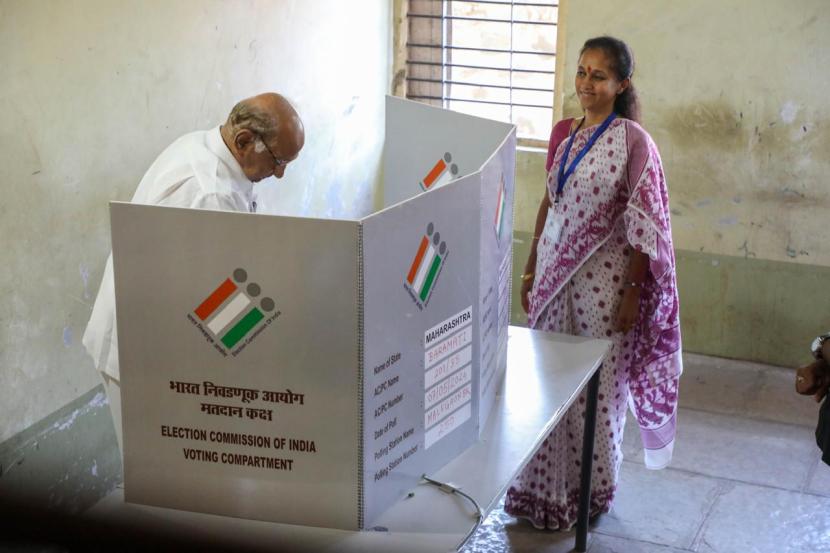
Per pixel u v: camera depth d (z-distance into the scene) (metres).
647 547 2.96
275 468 1.60
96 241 2.85
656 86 4.25
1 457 2.59
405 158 2.56
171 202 2.17
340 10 4.21
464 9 4.70
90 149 2.77
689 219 4.33
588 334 2.88
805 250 4.17
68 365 2.81
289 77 3.86
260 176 2.28
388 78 4.82
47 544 0.86
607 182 2.71
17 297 2.57
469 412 1.93
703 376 4.20
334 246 1.46
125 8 2.84
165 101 3.08
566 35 4.40
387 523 1.66
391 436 1.66
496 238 2.04
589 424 2.77
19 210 2.54
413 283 1.62
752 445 3.60
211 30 3.29
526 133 4.78
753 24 4.04
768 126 4.11
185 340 1.55
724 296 4.34
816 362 2.28
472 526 1.66
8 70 2.43
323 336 1.51
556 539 2.97
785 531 3.06
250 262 1.49
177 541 1.17
